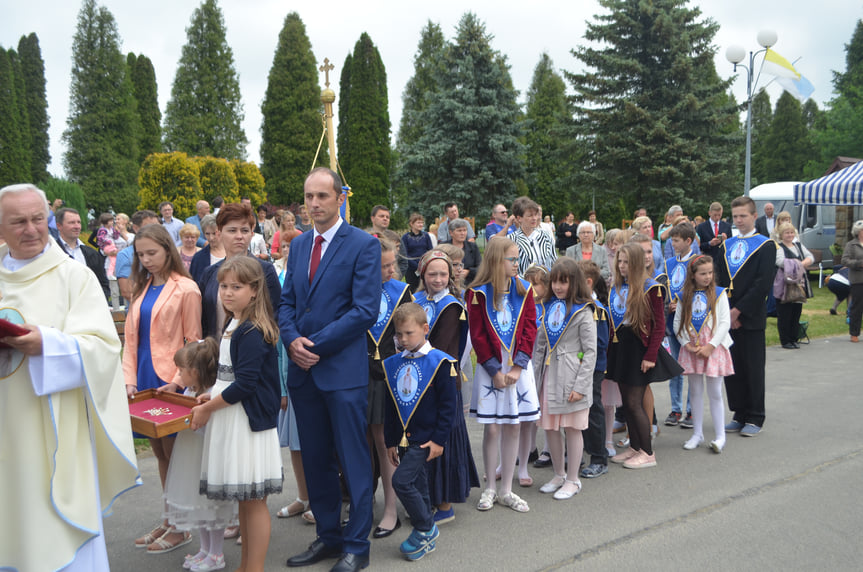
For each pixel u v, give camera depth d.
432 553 3.59
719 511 4.09
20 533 2.63
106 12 40.84
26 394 2.64
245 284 3.21
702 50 26.89
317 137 38.62
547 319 4.64
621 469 4.98
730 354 5.68
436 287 4.13
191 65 42.28
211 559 3.46
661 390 7.55
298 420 3.51
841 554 3.48
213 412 3.17
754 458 5.11
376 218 7.37
